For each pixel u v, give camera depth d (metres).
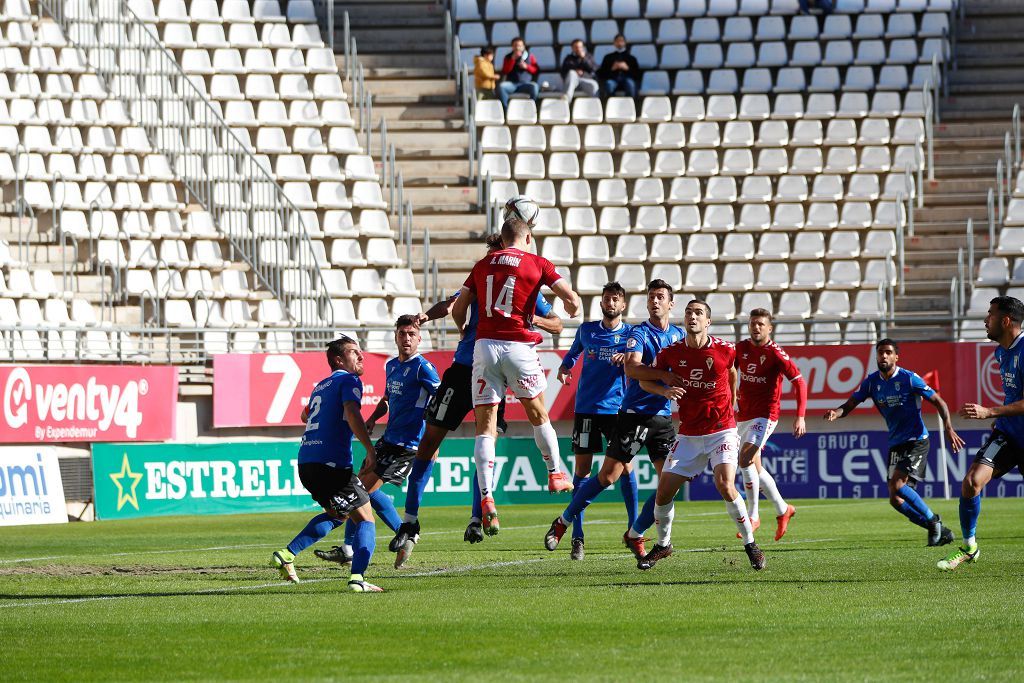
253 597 27.97
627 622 23.61
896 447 39.72
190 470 60.69
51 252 73.62
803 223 83.75
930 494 64.50
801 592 27.34
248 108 85.88
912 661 19.56
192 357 69.19
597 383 37.59
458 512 59.47
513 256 29.80
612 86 90.44
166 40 88.88
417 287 80.69
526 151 88.12
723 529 47.28
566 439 64.75
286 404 64.19
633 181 86.81
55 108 80.56
